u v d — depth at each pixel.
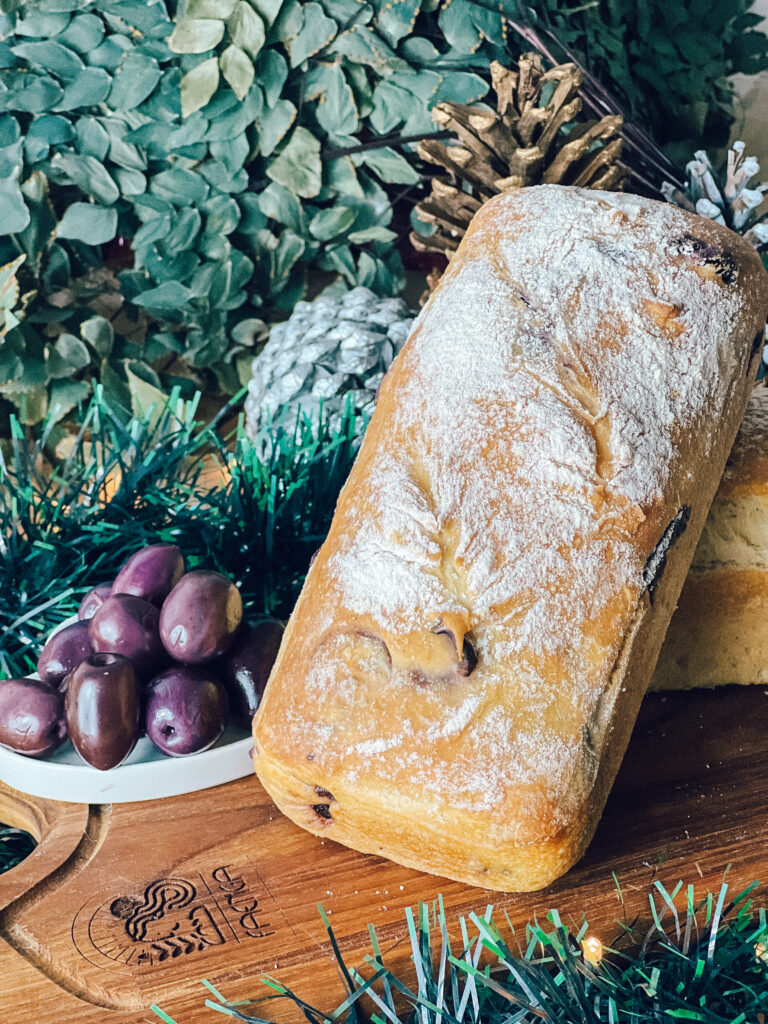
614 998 0.44
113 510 0.60
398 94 0.75
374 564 0.47
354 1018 0.44
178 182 0.77
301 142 0.77
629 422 0.48
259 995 0.45
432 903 0.47
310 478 0.60
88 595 0.54
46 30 0.72
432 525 0.47
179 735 0.49
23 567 0.59
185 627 0.50
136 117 0.75
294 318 0.72
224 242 0.80
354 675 0.46
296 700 0.46
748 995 0.45
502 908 0.47
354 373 0.68
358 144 0.78
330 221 0.80
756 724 0.54
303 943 0.46
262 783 0.48
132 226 0.79
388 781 0.45
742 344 0.51
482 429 0.48
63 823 0.50
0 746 0.50
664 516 0.48
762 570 0.53
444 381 0.49
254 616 0.53
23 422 0.81
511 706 0.45
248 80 0.74
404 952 0.45
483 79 0.75
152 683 0.50
